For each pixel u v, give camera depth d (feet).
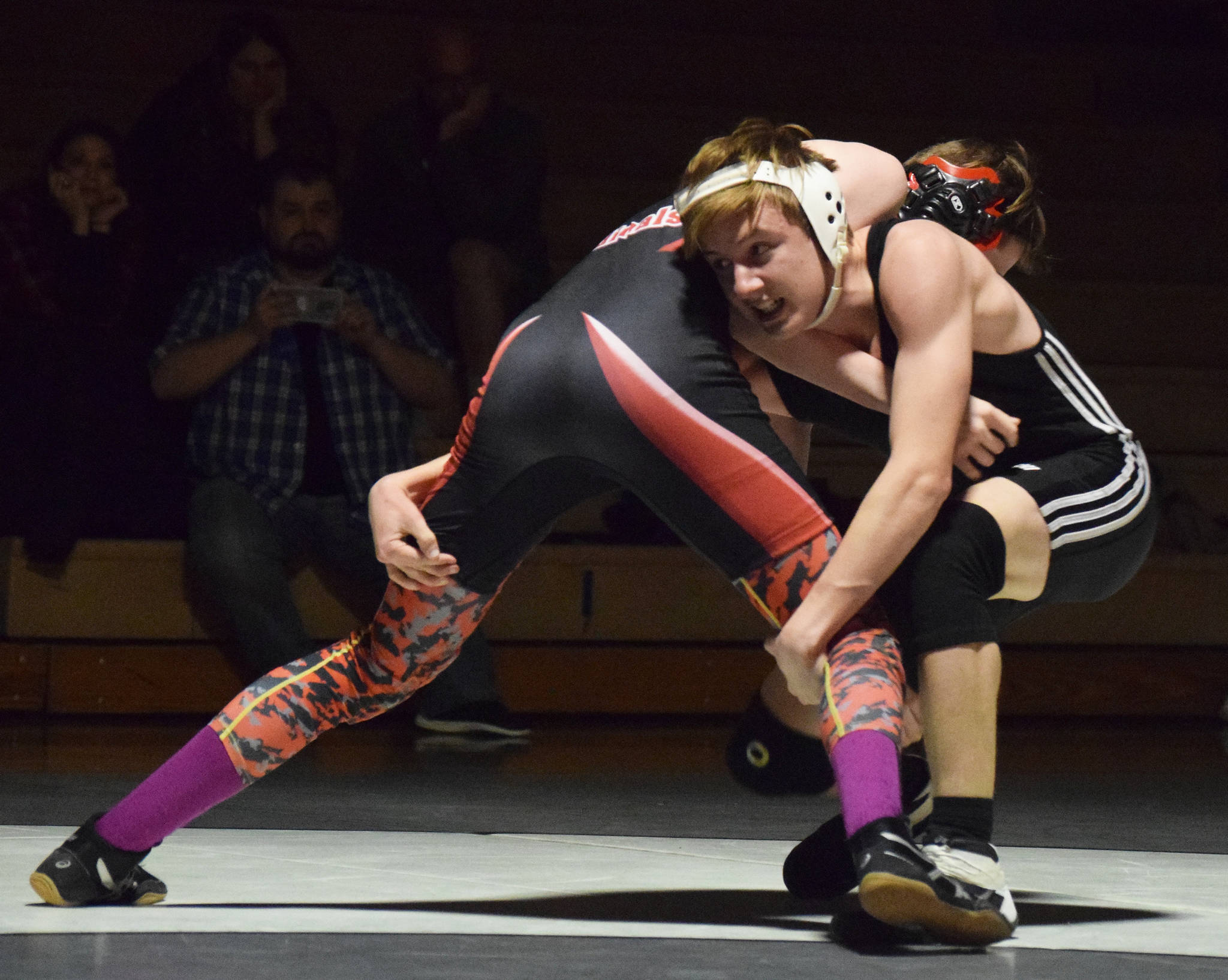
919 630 23.18
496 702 53.67
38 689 56.24
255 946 21.08
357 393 55.98
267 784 40.11
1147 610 64.54
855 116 83.15
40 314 57.11
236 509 54.95
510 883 26.68
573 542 62.64
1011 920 22.17
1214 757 50.47
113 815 23.82
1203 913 24.58
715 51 86.38
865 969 20.20
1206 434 73.20
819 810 37.29
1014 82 89.25
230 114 60.49
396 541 23.57
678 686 60.44
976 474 24.12
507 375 23.31
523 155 64.69
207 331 55.93
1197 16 95.55
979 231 26.22
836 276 23.18
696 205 22.97
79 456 56.65
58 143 57.88
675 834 33.12
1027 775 44.50
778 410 26.02
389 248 64.64
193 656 57.21
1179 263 82.48
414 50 82.43
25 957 20.24
